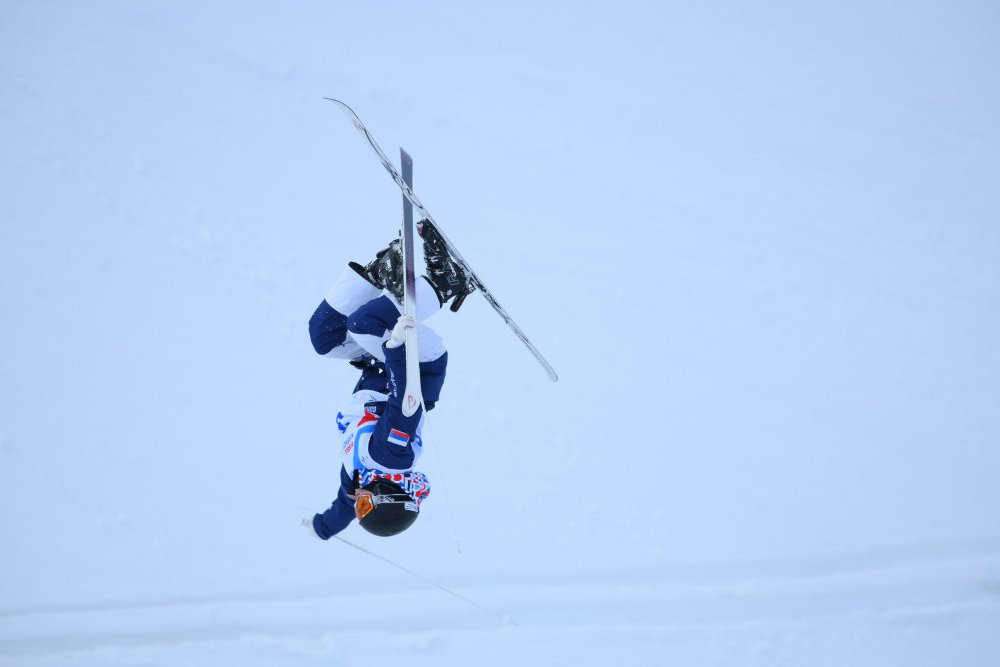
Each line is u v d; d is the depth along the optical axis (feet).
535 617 79.46
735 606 81.05
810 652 77.97
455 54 123.03
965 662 77.46
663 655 76.95
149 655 76.28
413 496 52.11
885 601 81.51
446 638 77.41
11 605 79.20
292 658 76.23
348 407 55.42
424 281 53.06
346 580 82.17
